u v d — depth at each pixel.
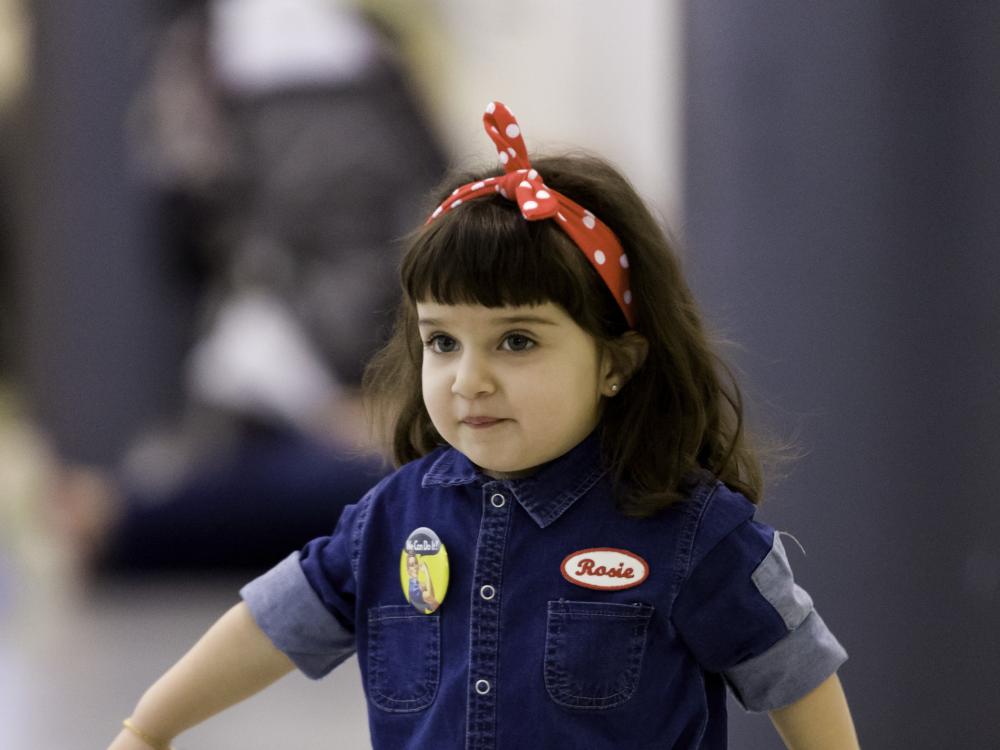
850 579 8.64
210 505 17.81
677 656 5.71
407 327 6.39
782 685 5.89
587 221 5.73
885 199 8.57
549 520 5.79
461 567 5.83
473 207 5.60
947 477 8.56
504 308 5.52
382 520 6.09
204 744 11.65
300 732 11.99
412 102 20.08
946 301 8.54
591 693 5.58
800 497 8.70
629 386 5.95
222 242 19.94
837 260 8.65
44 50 20.69
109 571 17.95
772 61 8.76
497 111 5.70
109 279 20.50
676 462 5.86
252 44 19.75
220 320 19.75
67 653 14.61
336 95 19.61
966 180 8.50
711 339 6.30
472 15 20.73
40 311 20.84
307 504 17.67
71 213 20.48
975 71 8.48
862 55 8.55
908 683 8.62
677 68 9.91
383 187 19.58
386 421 6.61
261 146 19.64
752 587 5.76
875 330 8.60
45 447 20.59
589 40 20.62
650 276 5.90
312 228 19.42
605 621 5.62
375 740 5.90
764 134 8.80
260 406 18.72
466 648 5.73
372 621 5.98
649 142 19.58
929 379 8.57
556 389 5.61
